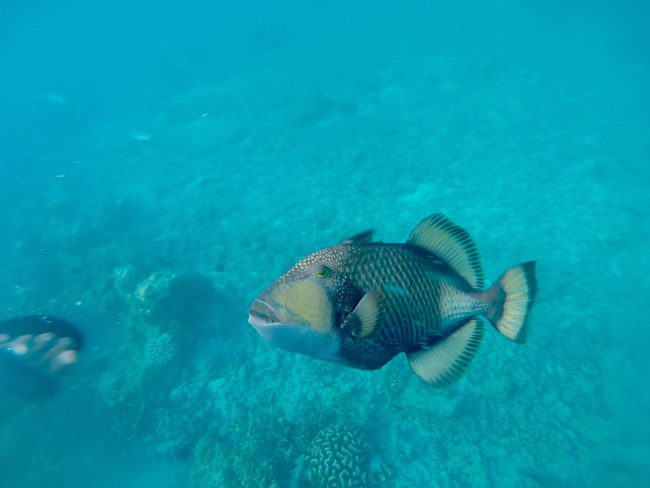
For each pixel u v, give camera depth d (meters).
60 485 7.21
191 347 9.30
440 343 1.91
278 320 1.52
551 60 24.78
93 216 17.02
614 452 6.03
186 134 24.14
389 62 28.19
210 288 10.56
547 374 7.21
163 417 8.12
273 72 32.12
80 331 10.20
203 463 7.00
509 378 7.19
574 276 9.33
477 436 6.52
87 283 12.20
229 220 14.44
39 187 22.91
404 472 6.20
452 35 33.31
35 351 4.65
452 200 12.81
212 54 42.31
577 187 12.66
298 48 38.72
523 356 7.50
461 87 22.17
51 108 39.53
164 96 32.75
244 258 12.02
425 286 1.86
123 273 10.89
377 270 1.78
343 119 20.45
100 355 9.54
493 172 14.02
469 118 18.44
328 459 6.12
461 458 6.29
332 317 1.60
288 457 6.57
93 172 22.52
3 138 34.56
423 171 14.73
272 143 19.75
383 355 1.81
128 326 9.95
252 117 23.95
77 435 7.86
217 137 22.52
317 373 8.06
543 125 17.02
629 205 11.59
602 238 10.31
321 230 12.54
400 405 7.11
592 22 33.12
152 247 13.62
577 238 10.55
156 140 24.31
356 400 7.31
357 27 43.22
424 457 6.38
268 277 11.08
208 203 15.95
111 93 38.16
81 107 36.41
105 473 7.41
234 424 7.55
